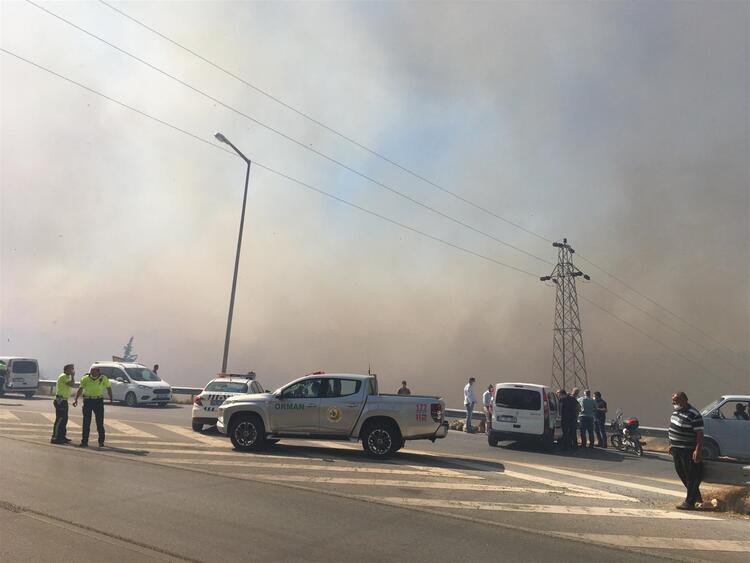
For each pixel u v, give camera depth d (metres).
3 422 16.16
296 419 12.16
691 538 6.65
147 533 5.99
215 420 15.40
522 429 15.92
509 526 6.79
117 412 21.55
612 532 6.81
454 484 9.41
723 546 6.34
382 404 11.90
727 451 14.04
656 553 6.00
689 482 8.44
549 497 8.77
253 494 7.98
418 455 12.81
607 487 10.04
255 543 5.79
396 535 6.23
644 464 14.17
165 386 26.27
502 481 9.96
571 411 17.19
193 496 7.73
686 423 8.49
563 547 6.07
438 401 12.04
